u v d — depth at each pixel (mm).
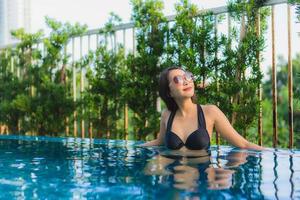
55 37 6953
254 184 2193
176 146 3686
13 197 2029
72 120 7082
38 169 2820
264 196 1940
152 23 5590
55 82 7160
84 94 6559
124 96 5570
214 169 2654
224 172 2545
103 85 6051
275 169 2648
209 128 3738
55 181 2381
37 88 7223
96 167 2854
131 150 3826
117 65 6141
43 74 7059
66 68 7184
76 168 2832
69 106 6895
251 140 4926
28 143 4922
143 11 5641
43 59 7219
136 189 2119
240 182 2248
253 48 4629
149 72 5484
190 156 3283
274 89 4785
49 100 6938
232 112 4723
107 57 6141
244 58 4684
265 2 4801
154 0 5586
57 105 6938
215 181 2273
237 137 3729
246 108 4625
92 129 6695
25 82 7434
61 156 3516
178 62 5023
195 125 3684
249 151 3568
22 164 3064
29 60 7645
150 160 3111
